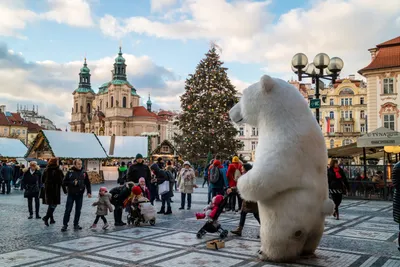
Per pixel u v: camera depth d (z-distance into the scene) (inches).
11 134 3681.1
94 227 350.3
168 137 4330.7
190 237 303.0
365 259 229.9
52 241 290.8
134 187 363.6
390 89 1240.2
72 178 342.3
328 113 2498.8
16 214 448.8
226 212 451.2
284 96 218.5
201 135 1230.3
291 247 214.2
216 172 446.0
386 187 613.9
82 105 4557.1
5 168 751.1
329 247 262.2
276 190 202.1
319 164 214.8
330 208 213.9
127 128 3934.5
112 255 244.4
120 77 4030.5
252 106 225.8
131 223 378.3
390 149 735.7
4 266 219.6
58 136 1056.2
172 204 544.7
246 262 223.6
